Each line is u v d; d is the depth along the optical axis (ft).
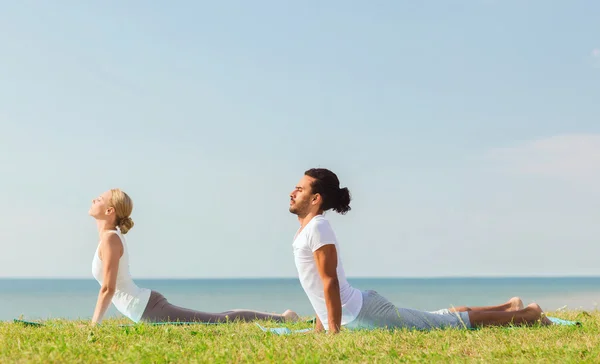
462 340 16.88
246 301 207.72
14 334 18.07
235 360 14.23
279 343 16.26
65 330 18.95
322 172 19.71
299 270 19.65
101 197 22.99
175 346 16.08
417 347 15.98
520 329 18.63
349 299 19.25
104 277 22.22
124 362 13.66
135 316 24.18
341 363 13.98
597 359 13.73
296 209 19.74
